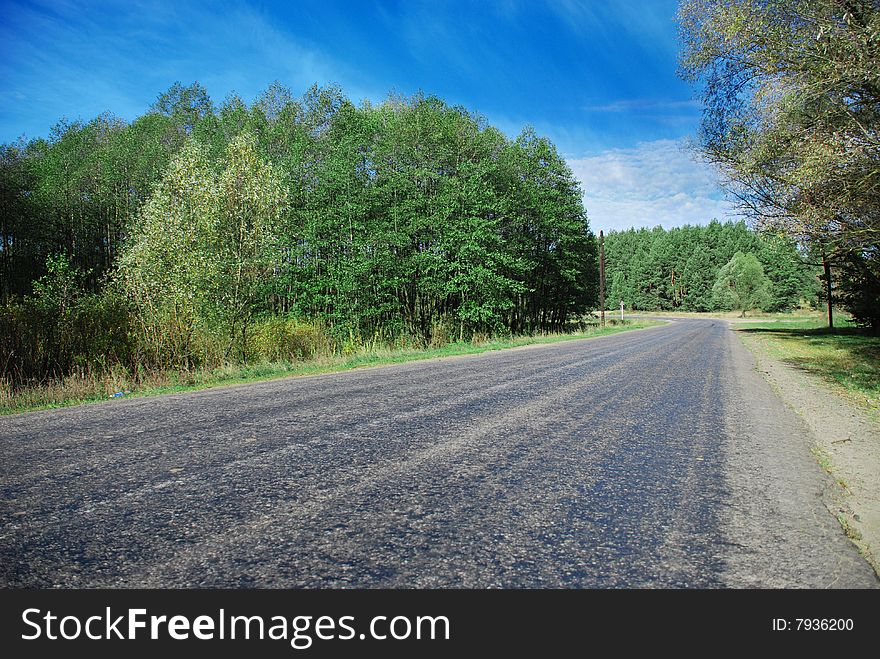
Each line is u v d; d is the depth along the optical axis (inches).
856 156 356.5
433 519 115.3
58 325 430.3
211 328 512.1
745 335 1152.2
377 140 947.3
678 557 98.8
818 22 372.8
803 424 231.9
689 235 4581.7
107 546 101.4
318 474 147.0
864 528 114.1
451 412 241.8
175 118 1256.8
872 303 948.0
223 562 95.1
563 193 1380.4
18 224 1219.9
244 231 539.2
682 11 484.1
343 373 425.7
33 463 157.8
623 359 544.1
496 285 1001.5
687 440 194.5
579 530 110.3
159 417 230.8
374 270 839.7
